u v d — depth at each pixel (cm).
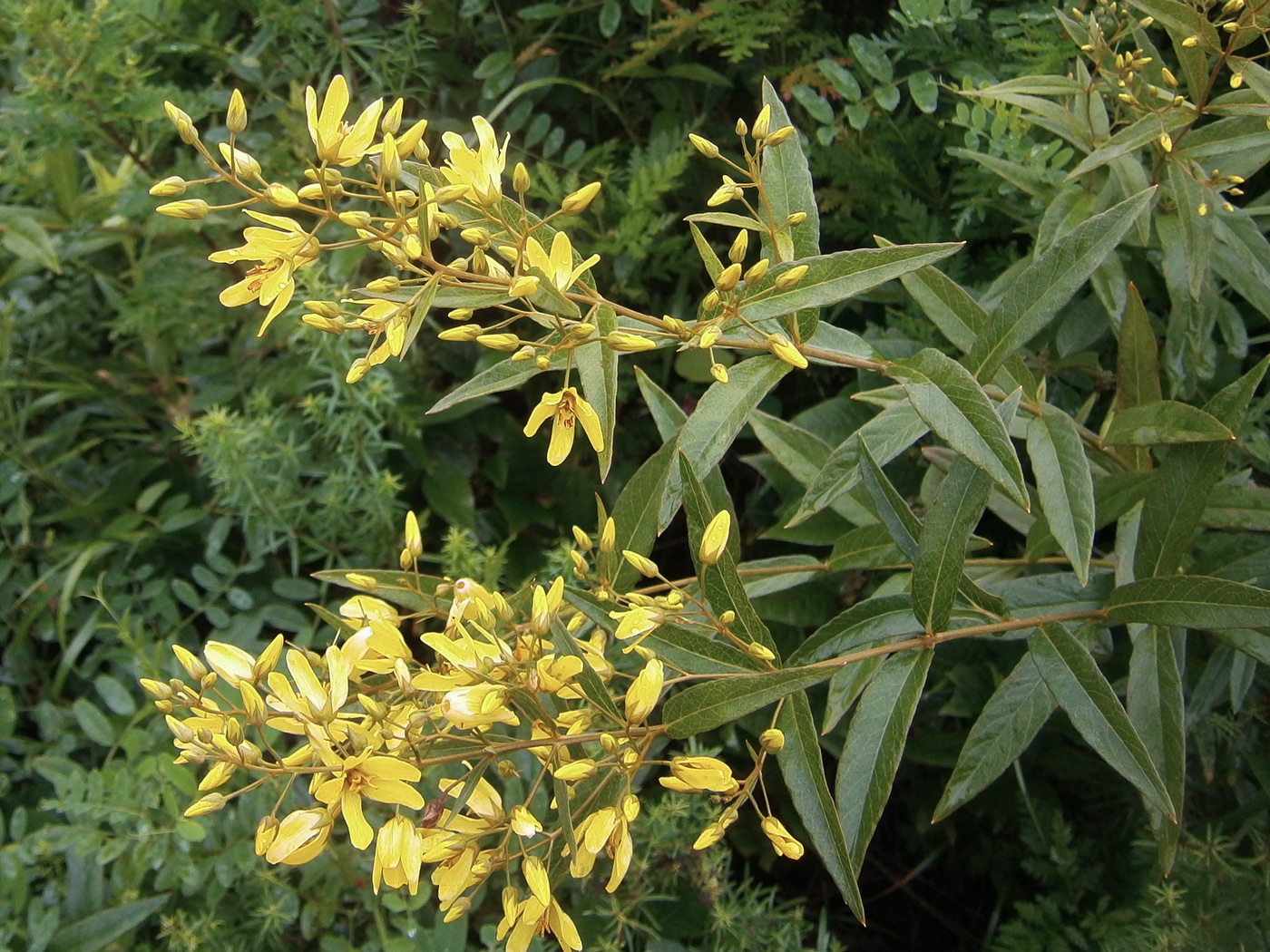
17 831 53
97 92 66
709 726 35
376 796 33
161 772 51
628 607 39
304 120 68
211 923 51
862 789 37
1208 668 46
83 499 70
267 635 67
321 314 35
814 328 38
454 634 35
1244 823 50
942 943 66
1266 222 51
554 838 36
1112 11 49
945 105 60
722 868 54
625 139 70
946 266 59
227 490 61
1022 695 41
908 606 39
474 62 71
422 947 49
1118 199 48
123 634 58
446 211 37
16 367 70
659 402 44
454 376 70
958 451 35
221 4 75
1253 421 49
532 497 67
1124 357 44
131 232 70
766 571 47
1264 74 42
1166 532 41
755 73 65
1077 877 55
